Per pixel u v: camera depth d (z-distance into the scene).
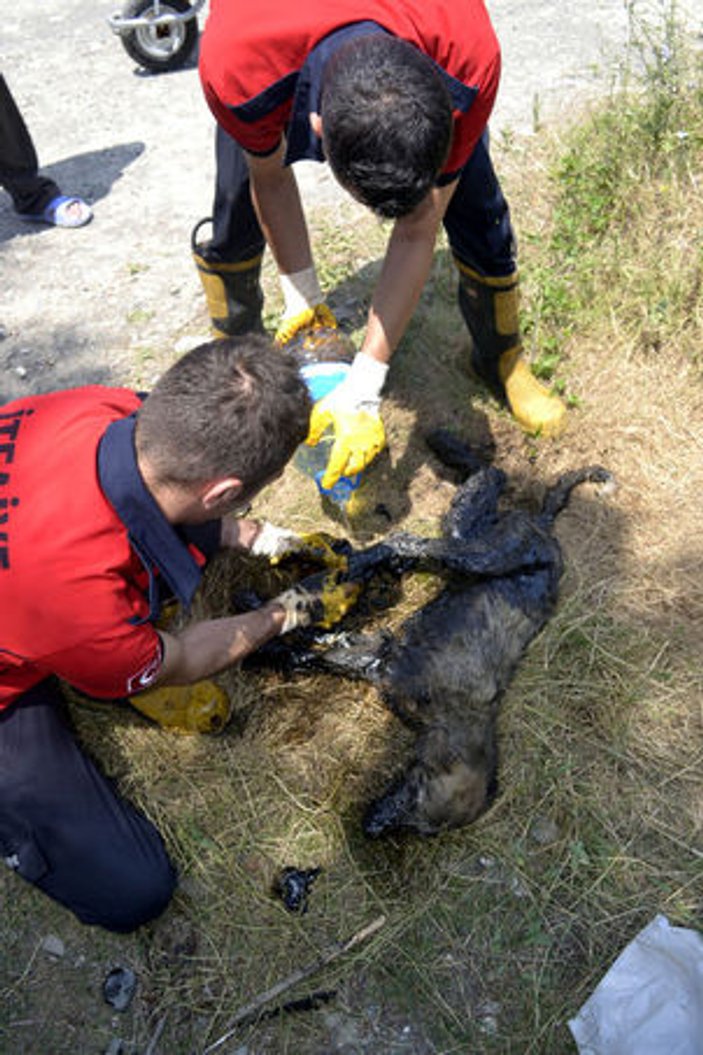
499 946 2.36
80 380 3.93
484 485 3.18
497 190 3.01
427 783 2.51
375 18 2.18
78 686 2.16
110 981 2.36
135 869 2.36
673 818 2.52
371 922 2.43
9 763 2.28
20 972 2.39
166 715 2.71
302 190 4.78
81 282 4.44
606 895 2.39
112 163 5.26
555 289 3.83
